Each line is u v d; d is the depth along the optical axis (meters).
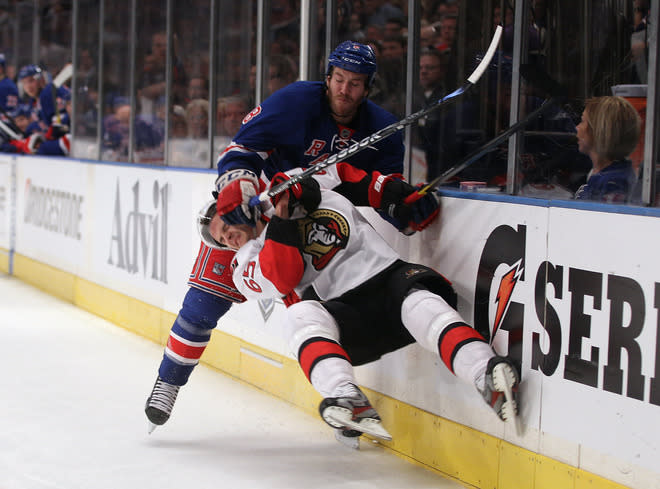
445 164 6.90
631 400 4.70
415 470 6.22
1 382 8.27
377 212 6.80
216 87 9.35
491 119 6.51
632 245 4.69
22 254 14.66
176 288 9.79
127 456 6.32
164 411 6.77
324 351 5.40
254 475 5.99
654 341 4.57
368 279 5.80
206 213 6.17
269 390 8.20
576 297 5.04
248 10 8.84
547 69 5.88
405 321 5.66
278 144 6.30
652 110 4.89
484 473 5.75
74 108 12.80
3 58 15.60
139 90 10.93
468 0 6.76
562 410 5.14
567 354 5.10
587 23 5.74
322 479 5.95
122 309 11.09
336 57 6.01
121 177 11.12
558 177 5.71
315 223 5.91
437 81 6.92
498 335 5.66
